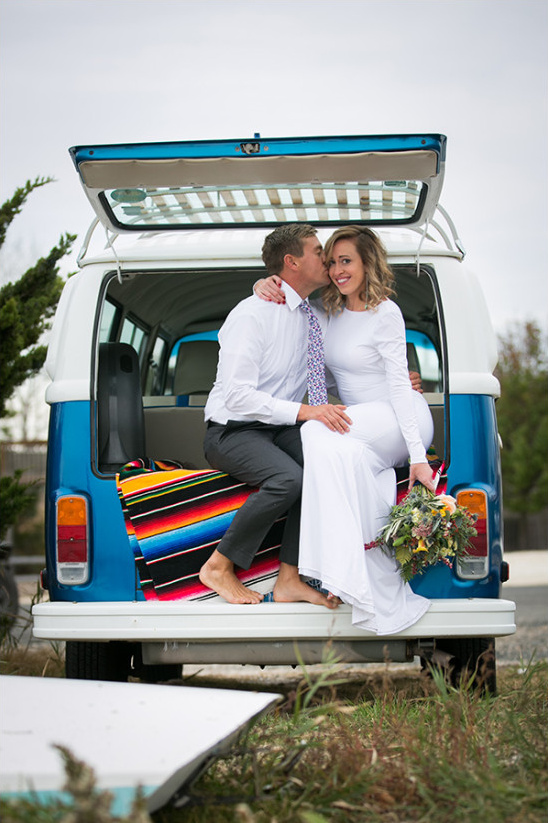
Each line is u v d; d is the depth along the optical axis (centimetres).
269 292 432
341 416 415
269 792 288
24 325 655
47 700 293
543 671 507
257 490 421
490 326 456
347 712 349
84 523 420
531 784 292
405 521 389
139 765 244
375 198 484
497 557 418
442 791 282
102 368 456
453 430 420
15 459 2028
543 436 2697
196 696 299
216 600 411
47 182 670
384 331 428
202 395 573
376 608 392
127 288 559
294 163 421
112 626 391
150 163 418
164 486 420
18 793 234
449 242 478
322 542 390
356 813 276
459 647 440
